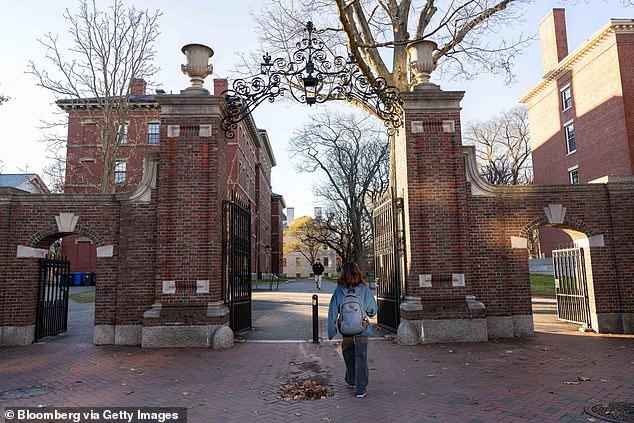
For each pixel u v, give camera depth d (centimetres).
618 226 1112
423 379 689
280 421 515
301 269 9800
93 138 3425
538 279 2767
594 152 3116
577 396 584
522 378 681
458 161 1068
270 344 1013
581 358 811
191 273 1009
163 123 1059
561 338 1029
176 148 1049
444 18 1536
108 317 1046
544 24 3688
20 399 606
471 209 1091
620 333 1085
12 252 1074
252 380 699
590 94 3159
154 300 1030
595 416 506
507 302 1067
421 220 1048
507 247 1093
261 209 5719
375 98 1105
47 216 1087
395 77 1603
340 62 1086
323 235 5597
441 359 828
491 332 1054
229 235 1118
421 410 545
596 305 1103
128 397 612
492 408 545
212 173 1041
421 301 1020
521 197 1113
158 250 1019
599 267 1109
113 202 1089
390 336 1075
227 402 588
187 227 1023
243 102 1077
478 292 1065
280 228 7688
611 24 2853
